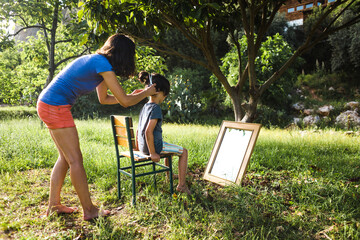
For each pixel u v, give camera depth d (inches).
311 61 753.0
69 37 372.2
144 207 117.2
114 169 165.0
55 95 101.4
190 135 280.1
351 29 619.2
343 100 602.5
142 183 145.2
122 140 126.1
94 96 676.7
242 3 208.1
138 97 108.8
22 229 99.7
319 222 104.3
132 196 122.2
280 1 218.7
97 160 176.4
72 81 102.7
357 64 618.2
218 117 598.2
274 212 112.2
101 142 252.8
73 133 105.7
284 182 144.3
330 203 115.0
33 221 105.9
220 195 132.4
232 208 118.5
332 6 214.1
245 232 98.0
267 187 141.9
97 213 111.1
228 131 157.5
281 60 515.2
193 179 155.7
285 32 729.0
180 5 152.6
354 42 607.2
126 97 105.4
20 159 180.2
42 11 355.6
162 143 125.6
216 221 105.6
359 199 118.8
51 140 238.7
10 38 371.6
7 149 197.9
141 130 125.5
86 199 108.5
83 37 186.1
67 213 114.5
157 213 113.0
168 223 104.5
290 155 206.4
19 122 364.8
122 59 106.0
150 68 309.4
